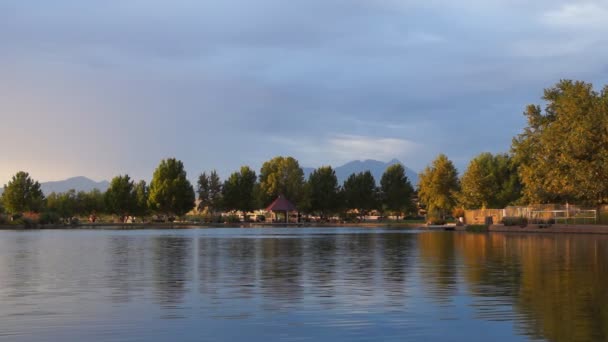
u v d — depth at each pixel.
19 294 12.74
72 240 39.47
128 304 11.36
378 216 140.12
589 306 10.66
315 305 11.16
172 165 105.50
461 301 11.44
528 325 9.16
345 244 32.97
